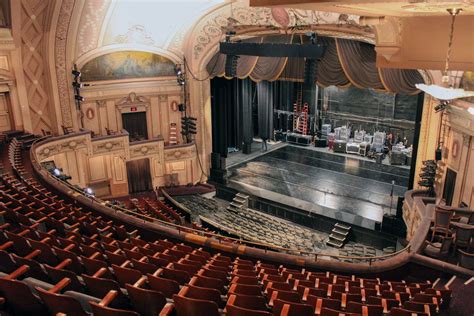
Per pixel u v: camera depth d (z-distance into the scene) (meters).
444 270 7.39
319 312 4.35
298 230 14.49
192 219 14.95
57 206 7.59
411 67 3.48
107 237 6.48
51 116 15.19
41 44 14.30
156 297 3.72
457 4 2.26
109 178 16.81
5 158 10.97
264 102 21.48
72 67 15.25
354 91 20.69
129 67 16.61
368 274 7.49
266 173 18.48
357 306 4.75
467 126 11.14
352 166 18.91
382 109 20.06
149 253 6.05
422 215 10.05
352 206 14.98
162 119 17.97
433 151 13.09
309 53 12.44
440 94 3.48
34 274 4.28
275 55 13.05
